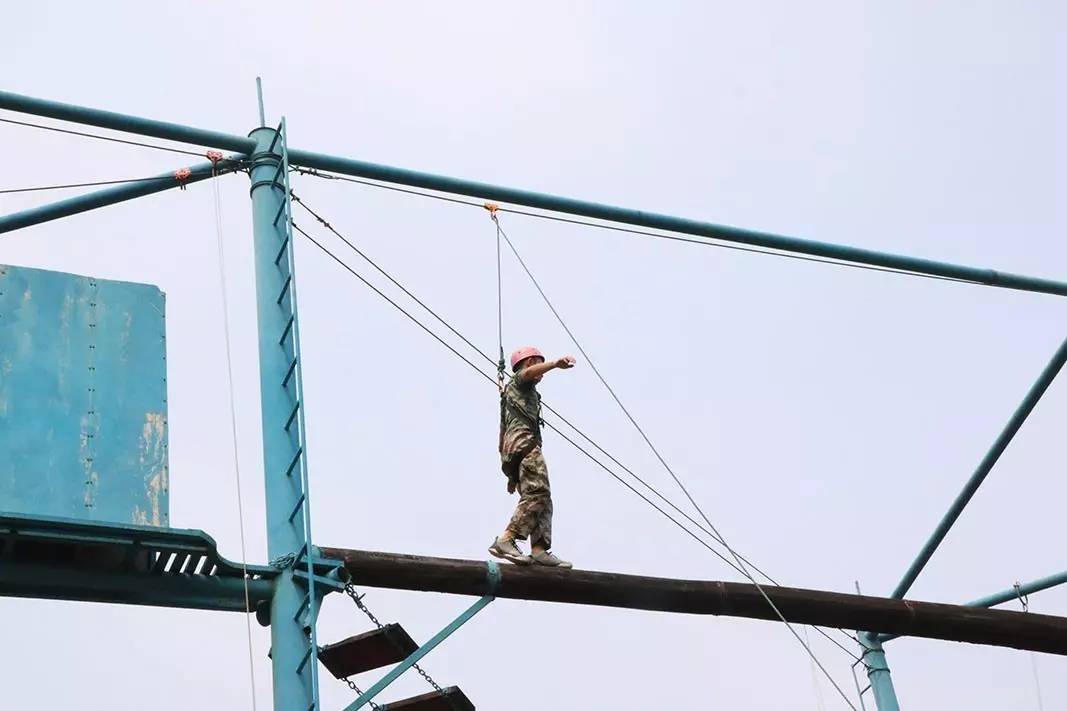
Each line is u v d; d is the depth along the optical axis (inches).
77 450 575.2
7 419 572.4
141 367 604.4
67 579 549.3
